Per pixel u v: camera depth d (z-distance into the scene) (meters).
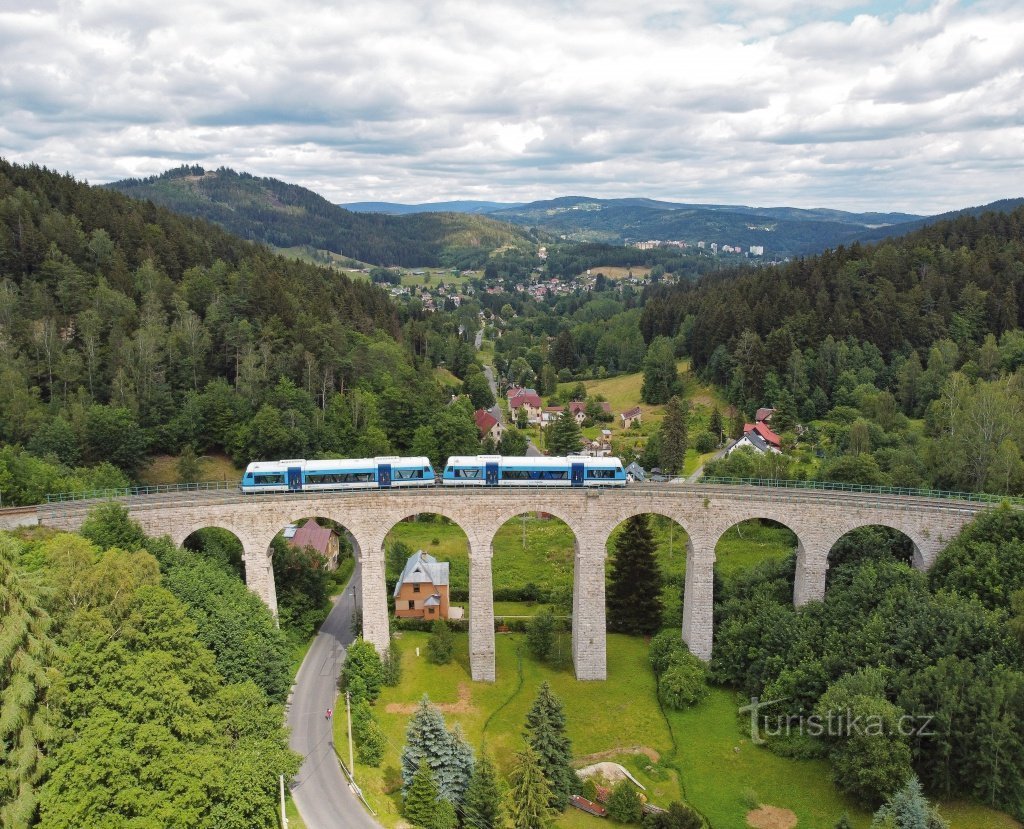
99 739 40.81
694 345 188.62
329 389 136.88
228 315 138.00
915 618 63.31
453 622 86.81
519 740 65.00
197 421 118.19
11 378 106.19
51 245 133.75
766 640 70.88
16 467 84.88
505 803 50.84
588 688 74.44
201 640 58.28
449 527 126.00
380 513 73.69
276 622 70.31
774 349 157.88
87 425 105.75
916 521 73.19
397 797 57.06
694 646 76.69
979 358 138.38
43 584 47.50
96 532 63.31
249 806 45.94
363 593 74.75
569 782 57.94
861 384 144.00
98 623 47.00
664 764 62.38
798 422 148.00
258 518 72.38
